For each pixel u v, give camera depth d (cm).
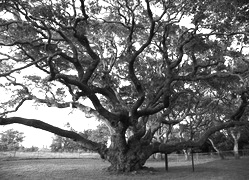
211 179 1443
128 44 1903
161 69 2245
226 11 1438
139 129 1855
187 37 1770
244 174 1658
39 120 1705
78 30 1585
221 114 3158
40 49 1705
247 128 3681
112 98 1881
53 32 1869
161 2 1655
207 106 2642
